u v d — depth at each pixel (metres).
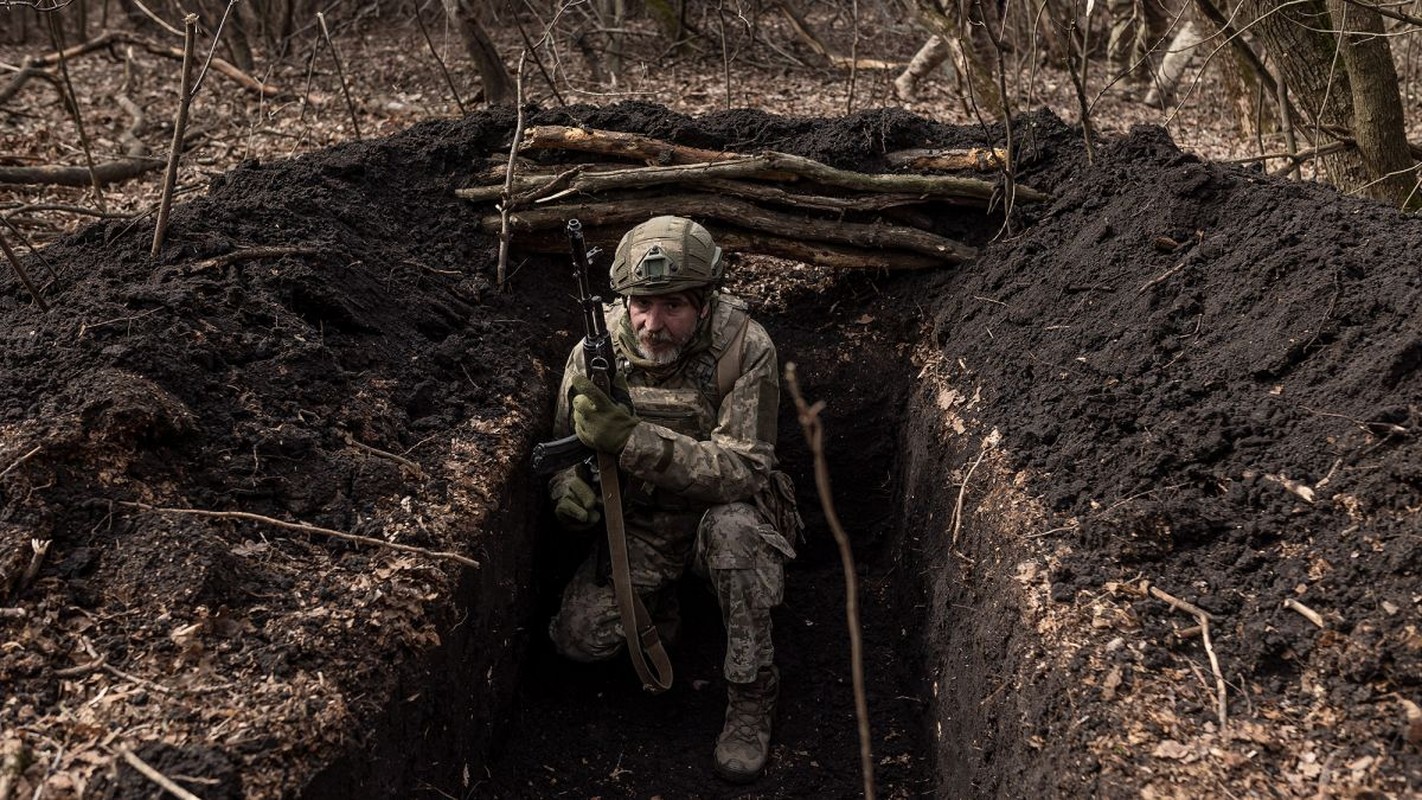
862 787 3.31
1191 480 2.74
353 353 3.29
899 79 7.65
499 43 8.45
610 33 7.61
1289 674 2.29
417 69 7.96
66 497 2.54
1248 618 2.40
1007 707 2.59
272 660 2.41
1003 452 3.13
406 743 2.58
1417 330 2.71
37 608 2.37
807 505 4.14
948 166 4.17
